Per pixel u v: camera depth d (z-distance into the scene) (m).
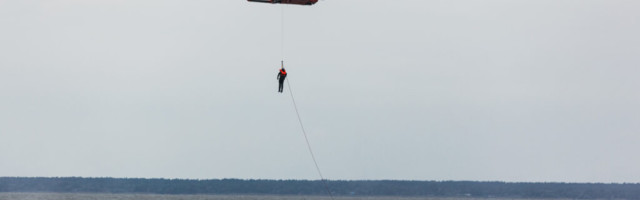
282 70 170.62
